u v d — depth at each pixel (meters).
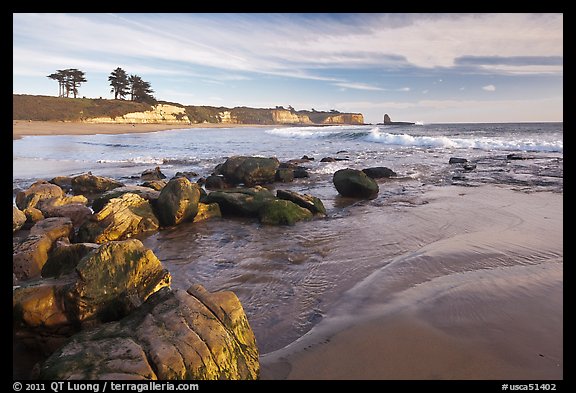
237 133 63.34
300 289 5.74
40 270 6.37
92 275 4.46
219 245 8.21
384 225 9.24
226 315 3.85
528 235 7.79
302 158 23.62
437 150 28.53
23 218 9.20
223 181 16.14
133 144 37.56
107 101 83.62
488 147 29.81
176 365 3.21
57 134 48.25
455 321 4.48
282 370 3.79
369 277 5.98
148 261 4.90
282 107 169.38
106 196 10.89
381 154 26.20
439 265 6.26
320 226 9.48
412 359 3.86
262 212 10.15
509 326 4.32
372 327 4.45
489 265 6.16
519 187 13.53
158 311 3.82
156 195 11.03
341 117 166.12
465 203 11.20
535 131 51.31
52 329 4.32
